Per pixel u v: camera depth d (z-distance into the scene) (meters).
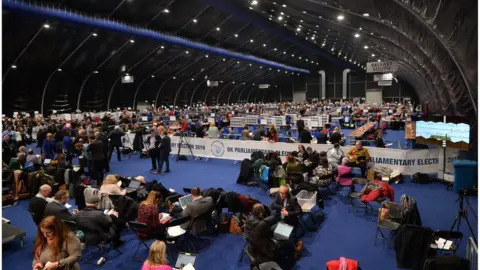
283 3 15.56
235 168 13.62
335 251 6.63
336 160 11.16
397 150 11.58
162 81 43.56
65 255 4.30
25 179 10.16
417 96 47.97
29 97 30.20
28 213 9.12
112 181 8.11
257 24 30.52
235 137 19.45
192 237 7.37
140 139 16.06
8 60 25.12
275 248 5.84
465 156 10.99
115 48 30.28
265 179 10.13
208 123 22.30
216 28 34.00
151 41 31.02
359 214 8.56
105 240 6.27
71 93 33.78
